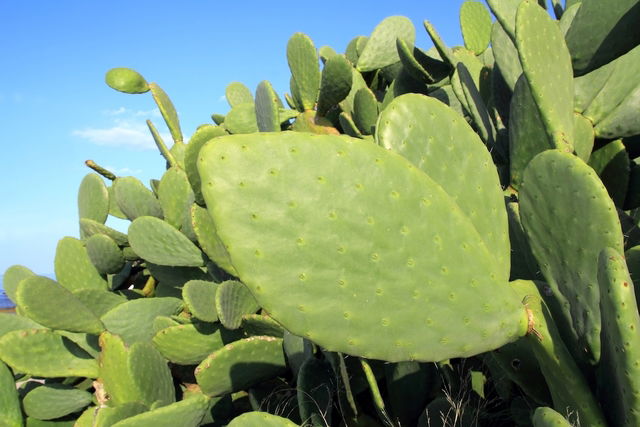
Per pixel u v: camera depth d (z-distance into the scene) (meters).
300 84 2.42
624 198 1.80
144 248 2.17
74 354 1.96
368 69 2.54
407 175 1.07
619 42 1.56
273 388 1.80
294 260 1.00
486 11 2.18
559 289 1.16
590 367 1.13
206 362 1.59
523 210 1.18
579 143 1.70
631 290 0.91
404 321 1.06
